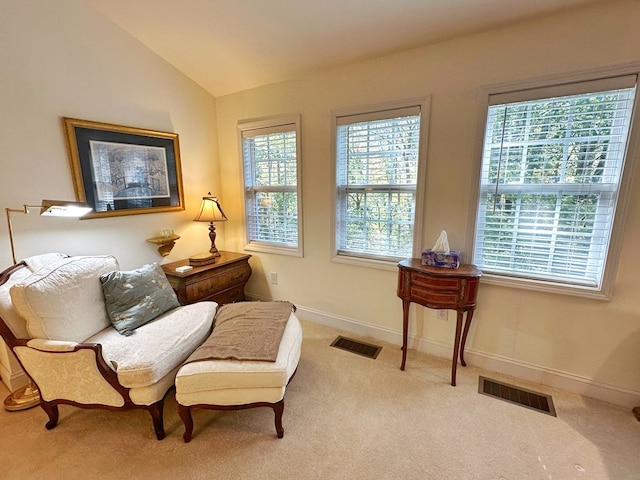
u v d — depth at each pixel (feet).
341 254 9.19
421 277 6.73
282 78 9.10
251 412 6.05
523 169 6.54
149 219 9.12
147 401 5.20
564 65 5.76
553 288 6.37
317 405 6.20
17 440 5.38
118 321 6.41
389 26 6.62
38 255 6.85
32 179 6.76
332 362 7.69
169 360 5.53
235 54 8.49
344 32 7.00
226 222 11.48
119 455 5.09
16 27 6.28
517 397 6.38
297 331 6.50
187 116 9.84
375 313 8.81
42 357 5.17
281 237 10.43
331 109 8.45
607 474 4.71
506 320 6.98
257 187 10.58
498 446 5.22
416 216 7.68
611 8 5.29
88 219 7.75
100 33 7.57
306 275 9.95
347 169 8.70
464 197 7.06
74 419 5.89
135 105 8.46
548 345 6.65
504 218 6.86
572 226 6.27
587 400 6.27
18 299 5.16
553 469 4.80
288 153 9.69
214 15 7.22
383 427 5.64
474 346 7.44
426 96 7.11
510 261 6.94
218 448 5.23
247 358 5.26
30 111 6.61
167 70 9.13
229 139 10.69
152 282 7.17
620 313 5.93
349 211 8.91
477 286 6.44
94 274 6.55
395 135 7.86
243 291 10.66
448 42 6.73
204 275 9.10
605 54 5.44
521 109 6.35
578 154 6.03
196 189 10.39
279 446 5.26
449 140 7.02
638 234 5.61
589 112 5.83
